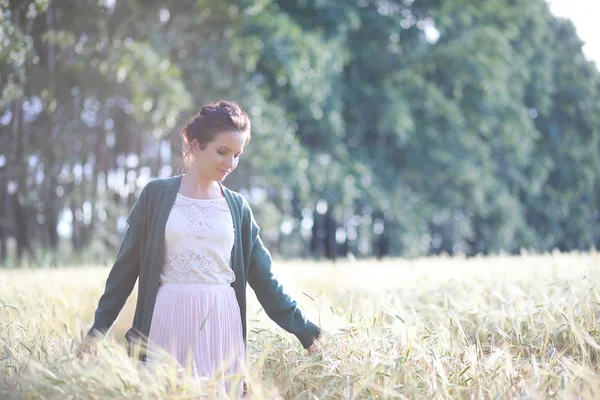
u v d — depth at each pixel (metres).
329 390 3.22
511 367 3.26
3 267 16.64
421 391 3.12
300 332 3.57
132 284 3.43
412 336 3.57
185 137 3.38
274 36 22.23
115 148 21.02
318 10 26.11
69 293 5.55
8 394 2.86
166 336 3.25
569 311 4.01
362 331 3.75
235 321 3.37
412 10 28.58
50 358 3.35
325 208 27.61
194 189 3.35
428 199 28.61
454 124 28.09
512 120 29.75
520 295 4.79
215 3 21.33
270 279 3.54
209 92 21.19
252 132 21.84
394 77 27.28
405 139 27.25
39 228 20.00
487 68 27.78
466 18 28.25
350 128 27.39
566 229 37.69
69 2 17.78
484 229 31.28
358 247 29.92
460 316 4.49
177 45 20.67
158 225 3.28
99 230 19.73
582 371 3.01
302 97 23.77
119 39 18.56
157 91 18.47
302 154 23.41
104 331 3.35
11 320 4.14
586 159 35.94
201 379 2.90
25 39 15.93
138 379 2.82
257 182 23.48
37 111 19.52
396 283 5.87
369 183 26.02
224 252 3.33
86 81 18.08
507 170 31.97
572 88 35.75
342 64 25.52
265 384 3.08
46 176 19.81
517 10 29.98
